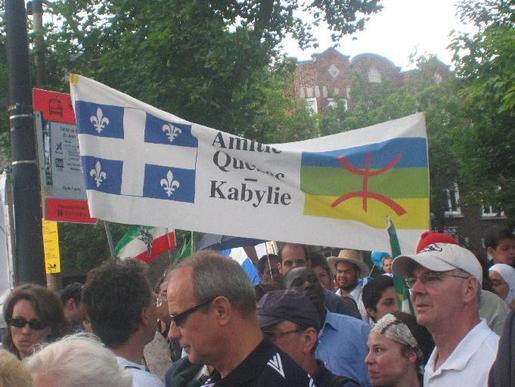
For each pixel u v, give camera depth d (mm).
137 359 3725
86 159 5422
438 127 30609
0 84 17719
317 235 5672
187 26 15391
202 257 3033
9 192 6434
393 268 3572
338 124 34219
